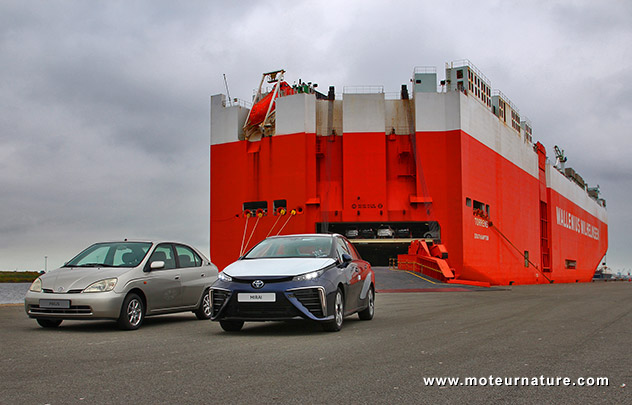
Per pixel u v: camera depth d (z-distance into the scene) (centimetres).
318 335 815
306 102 5853
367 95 5747
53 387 453
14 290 2120
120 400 411
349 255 956
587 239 11206
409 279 3425
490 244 6209
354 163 5653
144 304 953
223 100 6469
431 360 587
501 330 884
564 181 9744
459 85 6188
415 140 5750
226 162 6256
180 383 469
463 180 5647
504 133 6975
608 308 1410
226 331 886
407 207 5675
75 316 877
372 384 467
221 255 6109
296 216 5681
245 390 443
